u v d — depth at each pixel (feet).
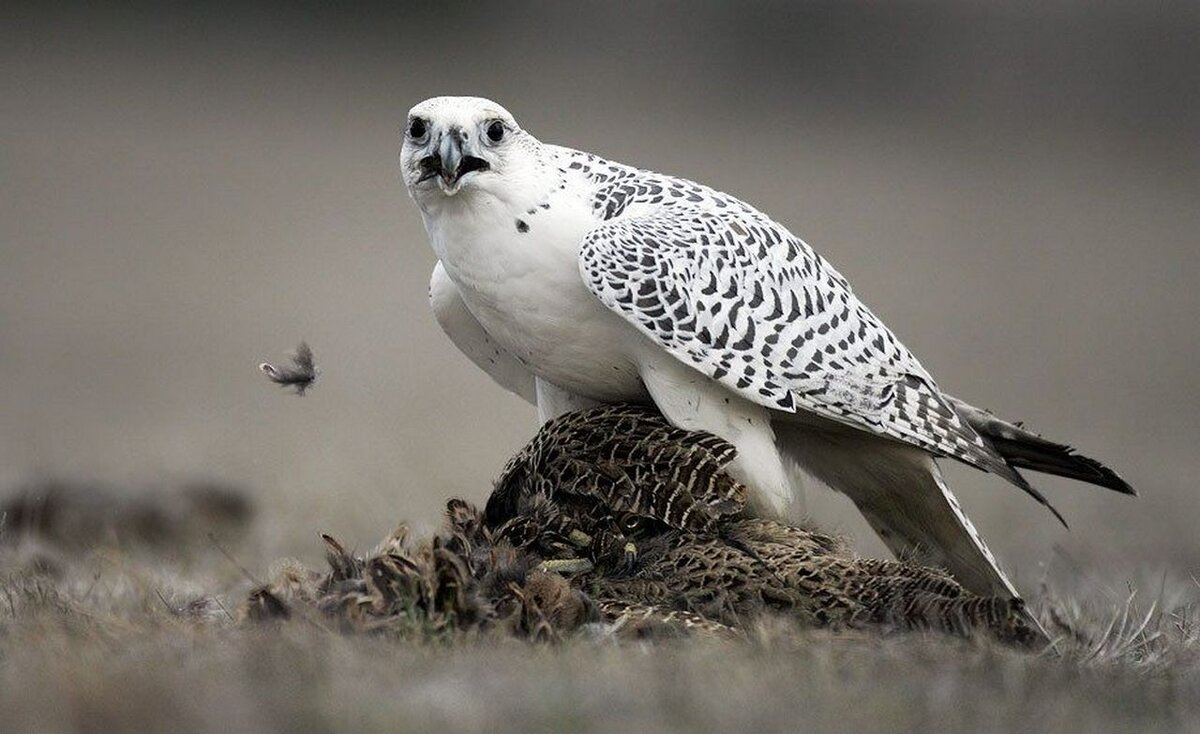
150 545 40.45
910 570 26.81
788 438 32.48
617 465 28.50
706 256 30.27
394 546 26.73
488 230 30.12
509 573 26.08
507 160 29.96
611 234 29.76
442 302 33.40
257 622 25.23
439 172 29.58
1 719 19.74
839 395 30.68
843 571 26.94
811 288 31.42
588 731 19.27
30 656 23.17
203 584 32.07
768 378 30.17
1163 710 21.61
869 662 23.26
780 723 19.69
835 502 50.47
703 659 22.82
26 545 37.14
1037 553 42.83
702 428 30.58
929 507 32.45
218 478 44.96
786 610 26.63
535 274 30.22
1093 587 34.91
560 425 29.73
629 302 29.37
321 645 23.24
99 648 23.66
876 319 32.27
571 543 28.35
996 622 25.32
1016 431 32.63
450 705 20.29
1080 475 32.65
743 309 30.35
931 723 20.08
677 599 26.94
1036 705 21.36
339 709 19.81
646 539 28.45
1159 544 44.60
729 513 28.14
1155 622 28.89
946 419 31.55
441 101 30.12
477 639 24.39
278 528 41.24
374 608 24.93
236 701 20.11
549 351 31.14
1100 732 20.27
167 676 21.39
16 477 44.50
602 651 23.72
